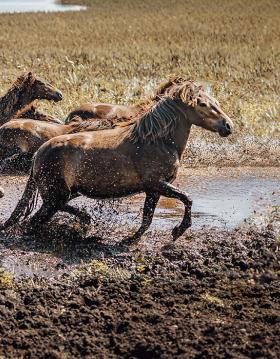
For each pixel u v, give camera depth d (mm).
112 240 15570
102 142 15133
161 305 12141
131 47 47344
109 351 10656
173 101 15031
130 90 30156
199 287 12867
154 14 72125
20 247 15070
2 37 53562
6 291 12680
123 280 13109
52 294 12547
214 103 15117
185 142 15312
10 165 20891
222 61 40156
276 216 17109
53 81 32281
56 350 10641
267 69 37438
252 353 10328
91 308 12070
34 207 16844
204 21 64375
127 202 18250
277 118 26078
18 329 11289
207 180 20500
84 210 16281
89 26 61906
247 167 21797
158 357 10398
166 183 15008
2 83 32938
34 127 20750
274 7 75188
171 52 44250
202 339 10758
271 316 11477
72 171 15148
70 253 14789
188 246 15031
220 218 17109
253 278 13227
